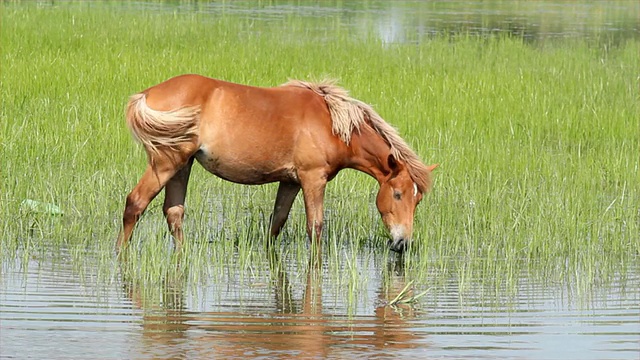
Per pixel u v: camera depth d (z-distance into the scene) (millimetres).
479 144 24094
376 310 13492
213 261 15836
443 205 18734
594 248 16812
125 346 11562
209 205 19188
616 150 24188
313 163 16469
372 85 29891
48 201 18312
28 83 27484
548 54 39094
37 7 44156
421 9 57344
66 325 12312
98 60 31672
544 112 27609
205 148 16031
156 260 15109
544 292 14539
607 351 11805
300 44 38438
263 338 12055
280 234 17719
